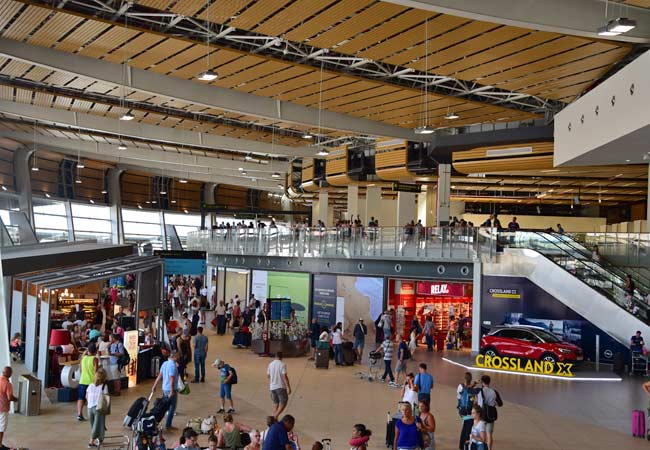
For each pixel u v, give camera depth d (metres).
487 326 27.06
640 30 17.22
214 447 10.88
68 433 13.73
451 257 28.09
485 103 27.77
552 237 26.50
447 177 34.56
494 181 40.62
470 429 12.87
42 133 42.41
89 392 12.84
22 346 20.12
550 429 15.45
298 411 16.84
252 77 24.33
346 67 23.81
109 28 19.41
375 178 41.62
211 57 21.88
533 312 26.30
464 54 20.23
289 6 16.47
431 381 14.92
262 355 26.70
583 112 19.62
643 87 15.26
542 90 25.11
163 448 11.45
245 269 38.38
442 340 28.95
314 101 27.92
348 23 17.61
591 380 22.08
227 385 16.45
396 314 30.36
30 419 14.85
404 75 24.45
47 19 18.83
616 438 14.76
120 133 36.00
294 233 34.62
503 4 15.69
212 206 49.44
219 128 35.72
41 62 21.94
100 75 23.55
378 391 19.77
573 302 25.17
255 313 34.12
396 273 29.78
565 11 16.39
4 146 43.19
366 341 30.41
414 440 11.07
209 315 39.38
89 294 31.45
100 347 18.56
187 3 16.48
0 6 17.83
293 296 34.50
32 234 37.19
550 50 19.55
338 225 35.38
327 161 43.34
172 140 37.81
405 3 14.84
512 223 27.81
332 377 22.09
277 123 33.75
